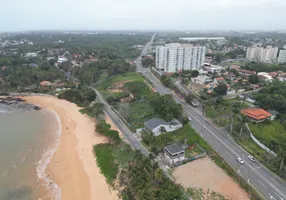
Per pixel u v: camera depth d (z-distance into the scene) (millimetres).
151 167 56500
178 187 54688
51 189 58719
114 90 138750
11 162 70188
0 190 58156
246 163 65062
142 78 159125
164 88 141000
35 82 154125
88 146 78562
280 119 91688
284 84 124688
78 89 139875
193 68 187750
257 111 92875
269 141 74375
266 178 58812
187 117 88625
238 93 126188
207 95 118188
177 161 65812
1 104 123750
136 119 95875
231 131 82688
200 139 77812
